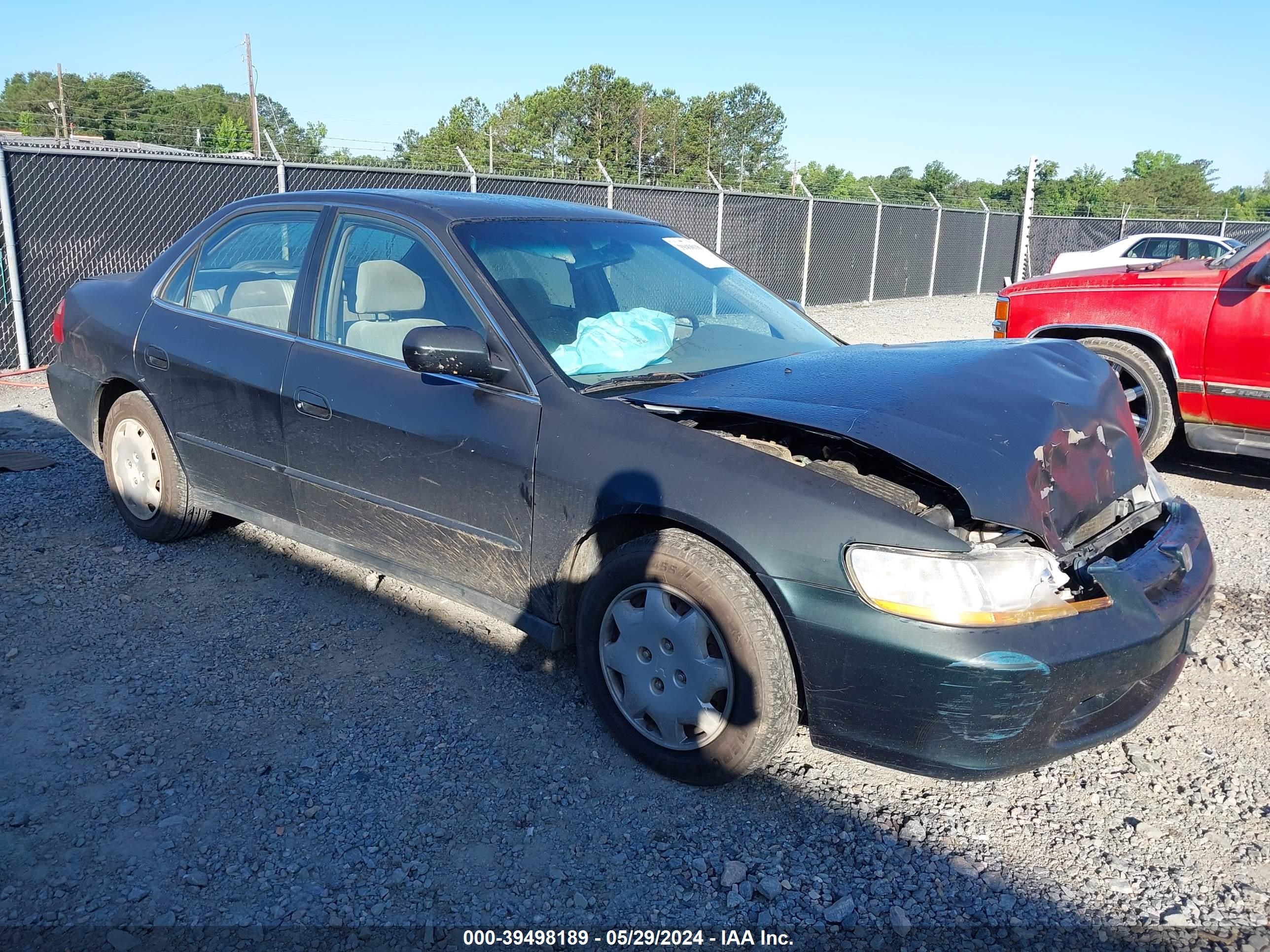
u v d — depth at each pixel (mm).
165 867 2439
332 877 2430
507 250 3400
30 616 3756
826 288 17859
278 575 4219
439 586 3395
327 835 2580
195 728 3047
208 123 94000
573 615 3082
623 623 2865
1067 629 2422
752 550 2547
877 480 2627
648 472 2736
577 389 2986
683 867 2512
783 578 2508
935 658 2357
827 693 2527
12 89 109938
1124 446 3176
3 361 8758
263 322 3850
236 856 2490
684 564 2660
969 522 2705
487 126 88000
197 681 3324
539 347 3066
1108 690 2502
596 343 3164
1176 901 2420
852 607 2436
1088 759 3061
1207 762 3045
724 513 2602
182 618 3787
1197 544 2998
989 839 2654
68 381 4672
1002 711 2369
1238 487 6195
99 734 2996
